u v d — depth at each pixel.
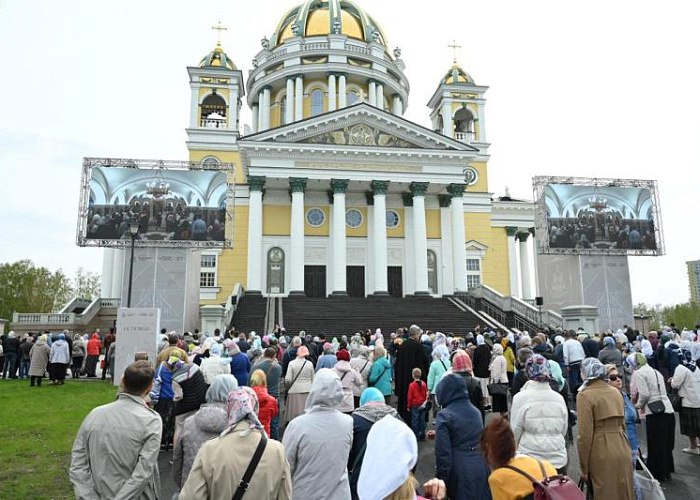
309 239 41.03
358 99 53.56
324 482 4.41
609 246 30.50
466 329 29.80
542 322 30.67
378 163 39.59
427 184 39.94
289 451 4.49
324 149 38.66
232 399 3.79
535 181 30.64
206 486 3.49
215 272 41.34
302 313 31.67
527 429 5.51
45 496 7.14
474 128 50.91
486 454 3.91
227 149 46.16
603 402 5.53
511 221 50.12
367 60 54.25
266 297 35.72
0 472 8.17
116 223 28.05
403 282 40.91
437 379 10.79
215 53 48.91
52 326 32.19
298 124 38.84
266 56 56.00
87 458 4.35
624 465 5.38
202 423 5.12
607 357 13.16
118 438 4.30
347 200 42.00
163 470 8.75
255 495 3.47
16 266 63.50
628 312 30.20
